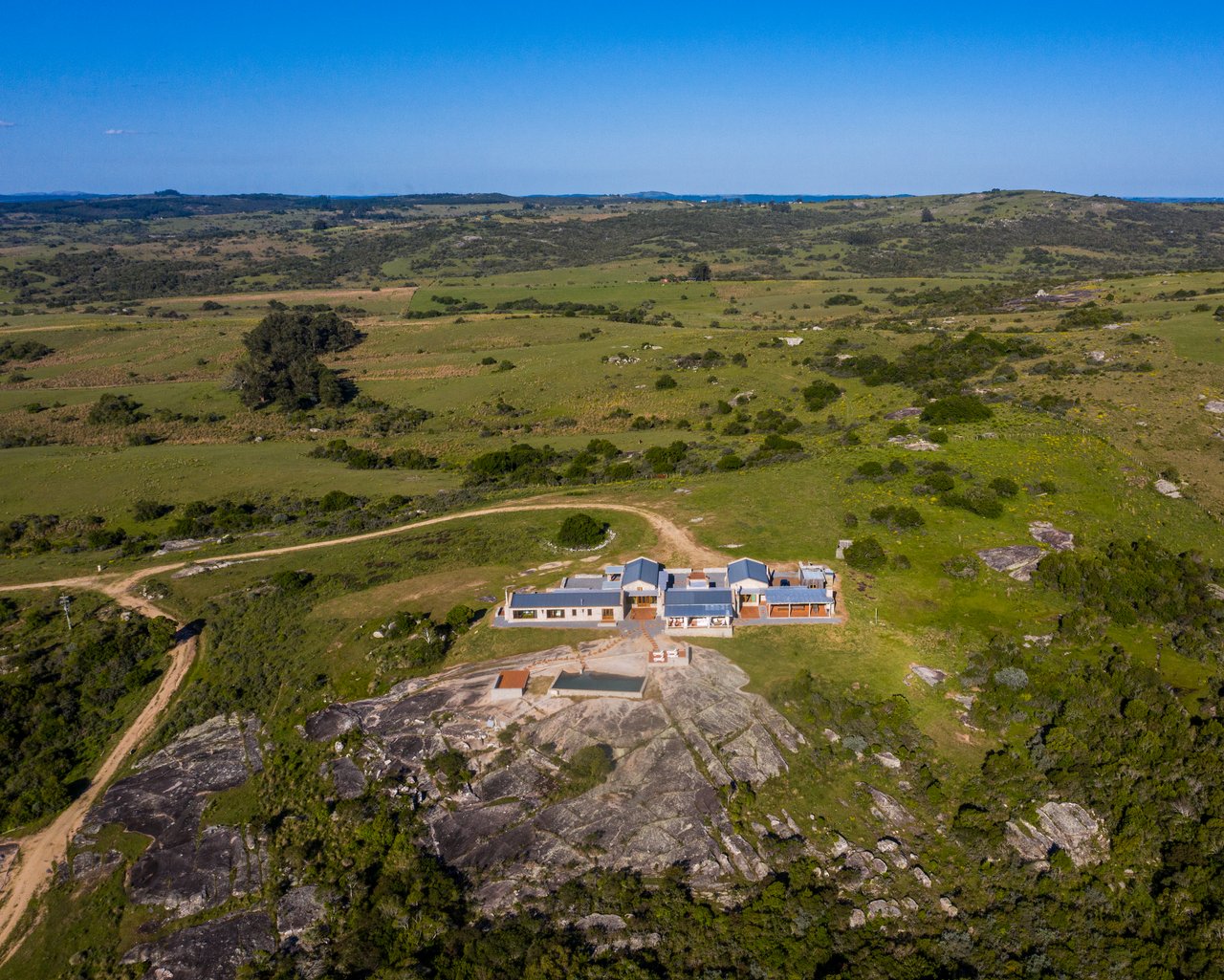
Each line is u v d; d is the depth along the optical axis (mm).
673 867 45062
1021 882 43812
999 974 39094
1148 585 64438
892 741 52062
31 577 82375
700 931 41406
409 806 49500
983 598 65875
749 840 46156
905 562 69625
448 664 61375
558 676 58156
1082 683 55125
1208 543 73312
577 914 42812
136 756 56625
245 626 69688
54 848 49812
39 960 43469
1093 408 102375
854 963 39500
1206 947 38469
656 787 48875
